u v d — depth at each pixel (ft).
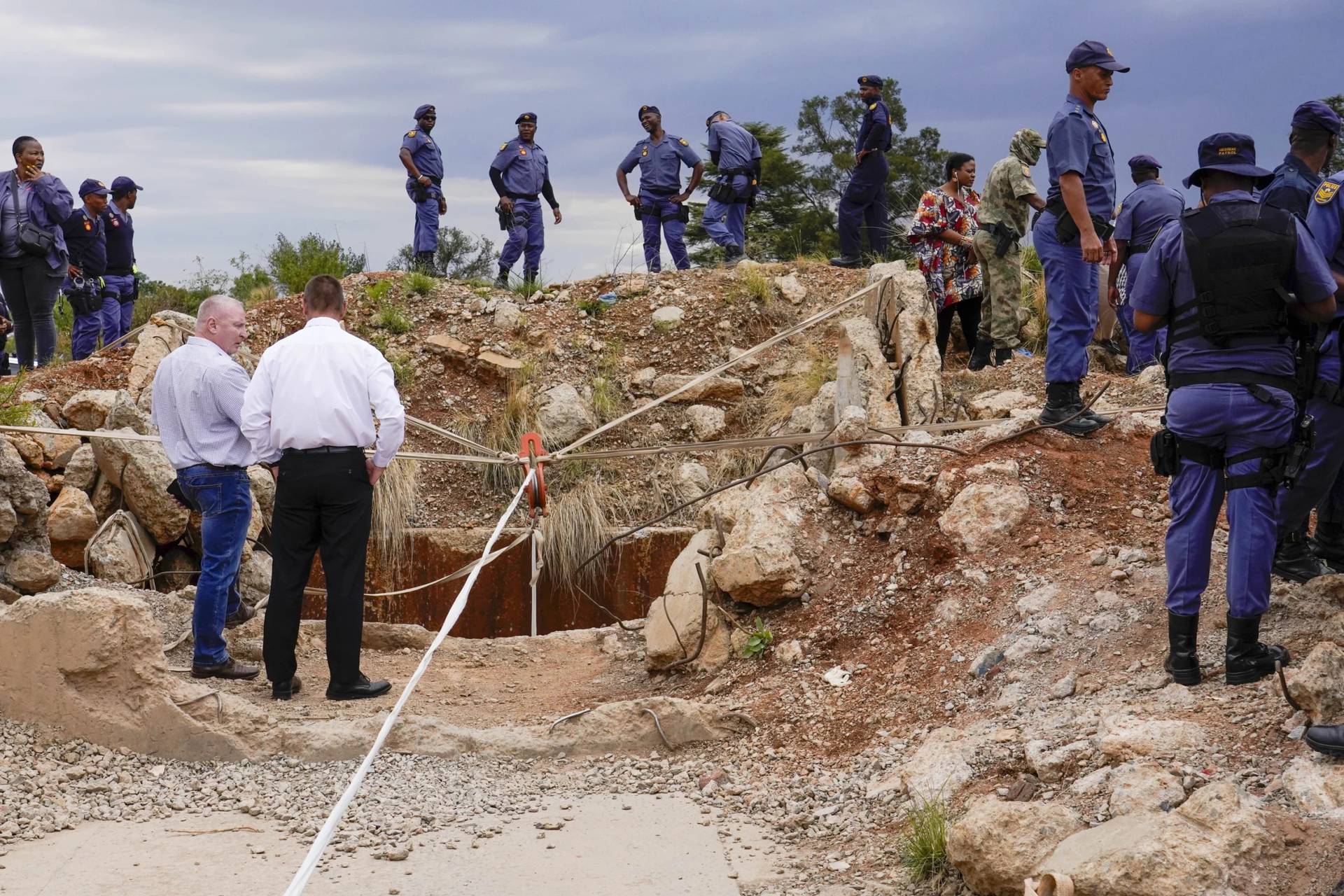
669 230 39.93
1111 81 20.39
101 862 12.29
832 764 15.51
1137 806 11.05
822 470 23.84
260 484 26.96
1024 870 10.51
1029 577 18.38
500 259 39.60
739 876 12.12
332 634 18.88
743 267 37.78
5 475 21.71
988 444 21.45
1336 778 10.76
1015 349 32.45
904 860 11.98
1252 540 13.25
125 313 38.91
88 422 28.68
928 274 32.30
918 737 15.35
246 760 15.70
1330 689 11.71
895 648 18.25
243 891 11.57
